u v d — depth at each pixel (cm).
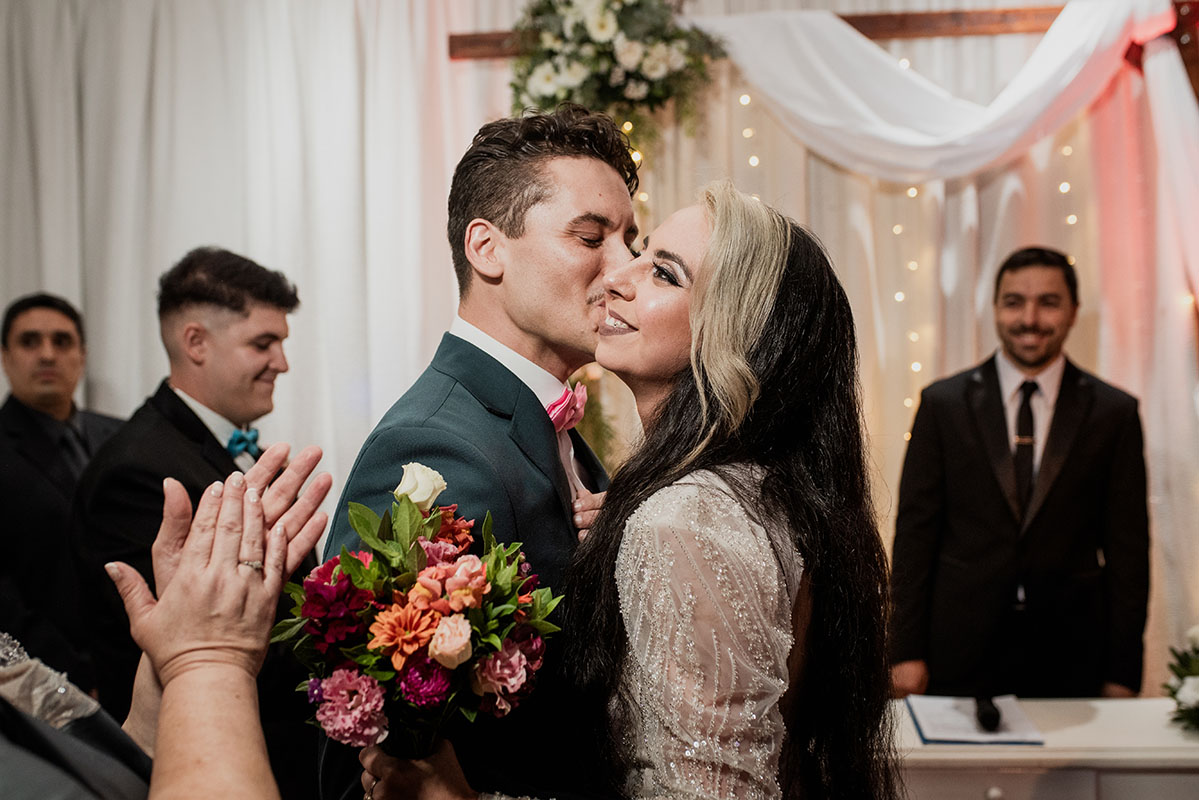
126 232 442
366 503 149
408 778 129
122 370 444
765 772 127
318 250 436
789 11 414
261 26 434
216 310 260
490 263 173
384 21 434
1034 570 335
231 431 269
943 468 346
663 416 149
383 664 118
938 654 341
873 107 405
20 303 360
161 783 98
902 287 420
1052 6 407
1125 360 411
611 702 140
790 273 147
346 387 433
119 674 236
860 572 145
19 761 90
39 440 356
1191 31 388
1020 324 341
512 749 147
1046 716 258
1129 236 409
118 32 439
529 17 409
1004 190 416
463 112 437
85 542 242
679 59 391
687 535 128
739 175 421
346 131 432
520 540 151
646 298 152
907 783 235
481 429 158
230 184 443
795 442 147
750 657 126
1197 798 230
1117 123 409
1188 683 246
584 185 171
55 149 440
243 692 107
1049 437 339
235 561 112
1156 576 404
